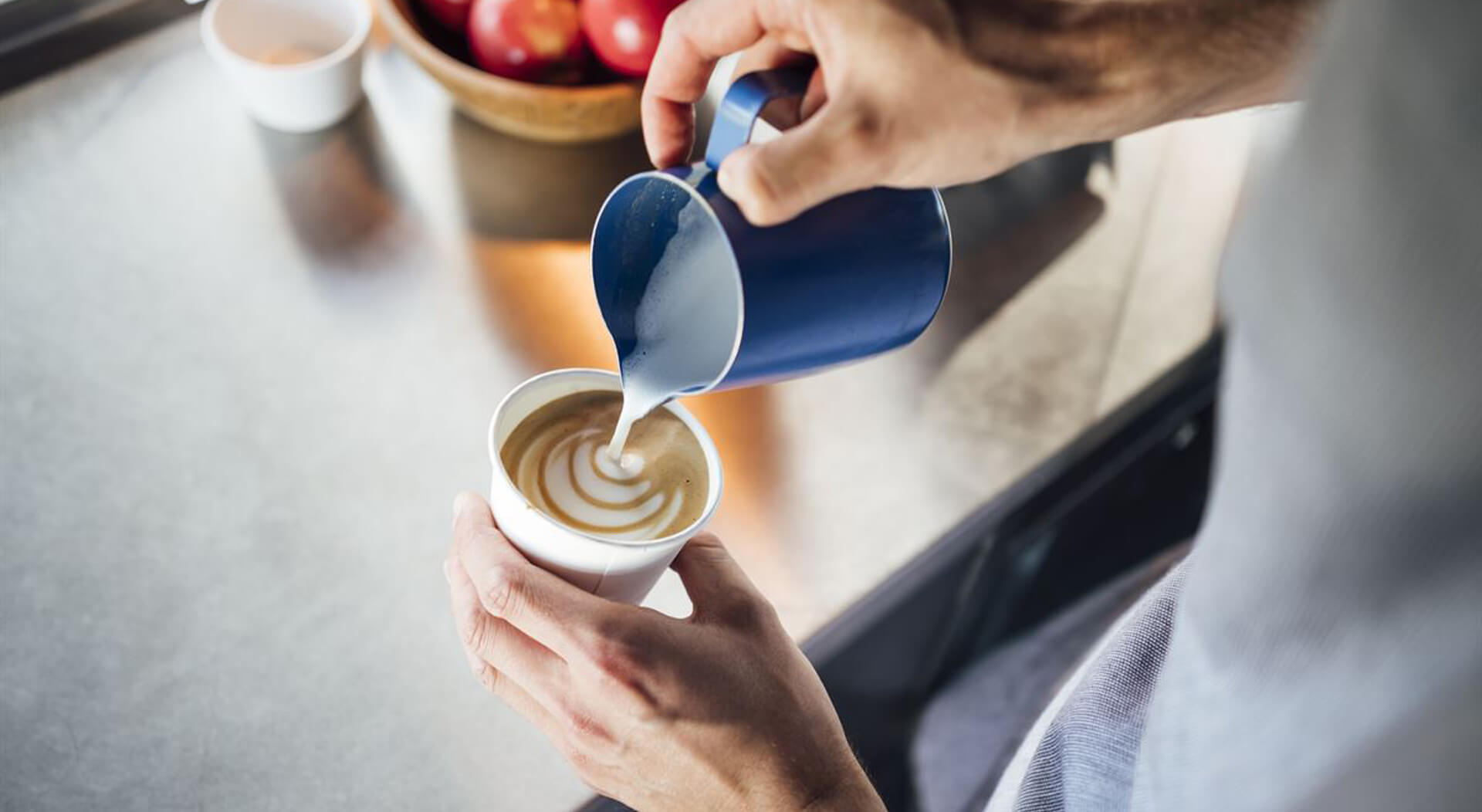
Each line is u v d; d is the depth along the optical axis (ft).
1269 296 1.23
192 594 2.79
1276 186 1.22
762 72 1.99
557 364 3.35
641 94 3.48
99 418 3.02
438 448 3.13
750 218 1.83
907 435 3.39
